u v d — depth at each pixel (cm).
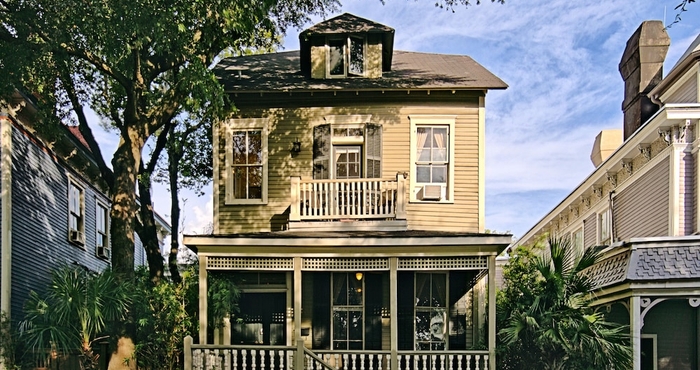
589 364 1177
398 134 1518
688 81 1616
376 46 1579
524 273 1430
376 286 1498
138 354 1399
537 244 1583
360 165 1519
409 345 1467
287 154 1527
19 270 1512
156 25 1194
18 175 1530
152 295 1470
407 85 1499
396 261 1311
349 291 1501
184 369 1255
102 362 1429
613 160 1808
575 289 1268
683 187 1491
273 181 1520
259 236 1301
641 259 1309
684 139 1503
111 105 1686
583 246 2147
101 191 2197
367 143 1498
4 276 1431
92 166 2017
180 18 1233
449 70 1636
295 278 1313
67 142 1775
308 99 1538
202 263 1310
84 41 1362
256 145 1540
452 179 1498
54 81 1583
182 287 1519
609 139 2122
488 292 1280
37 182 1641
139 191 1778
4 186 1456
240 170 1533
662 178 1565
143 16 1188
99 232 2164
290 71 1653
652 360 1512
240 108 1545
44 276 1664
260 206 1512
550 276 1252
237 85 1530
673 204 1488
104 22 1204
